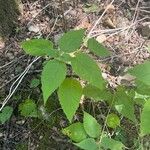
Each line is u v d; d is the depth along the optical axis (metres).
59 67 0.37
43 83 0.36
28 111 0.52
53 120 0.52
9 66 0.57
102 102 0.53
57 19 0.63
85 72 0.37
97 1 0.67
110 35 0.61
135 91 0.45
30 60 0.57
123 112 0.45
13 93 0.54
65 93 0.39
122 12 0.66
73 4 0.66
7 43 0.60
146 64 0.37
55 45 0.59
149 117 0.37
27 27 0.62
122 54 0.59
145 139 0.49
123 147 0.47
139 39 0.62
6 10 0.61
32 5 0.65
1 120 0.51
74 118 0.51
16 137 0.51
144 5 0.67
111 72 0.57
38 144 0.50
